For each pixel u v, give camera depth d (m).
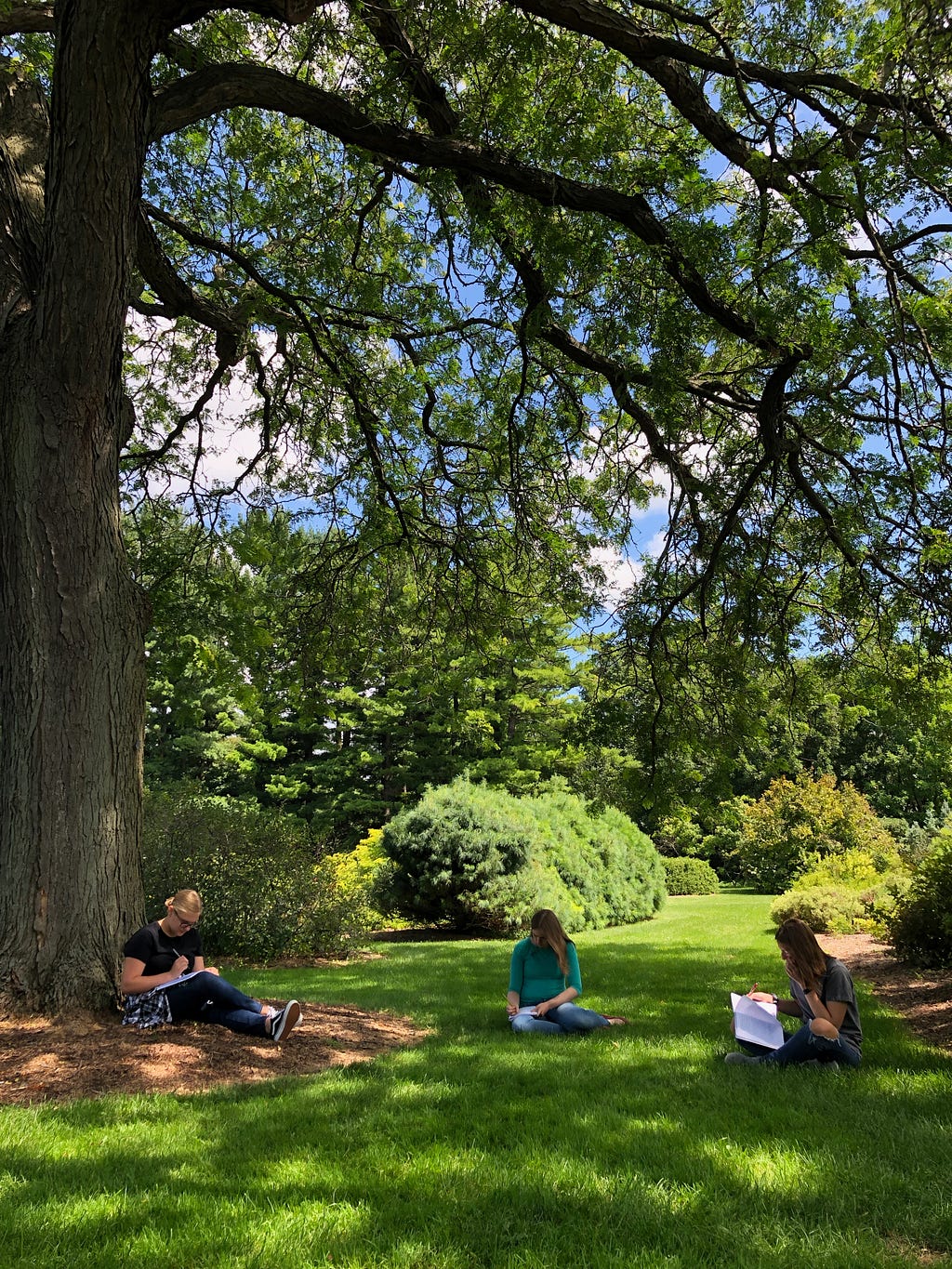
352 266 9.54
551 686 30.45
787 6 7.10
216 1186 3.06
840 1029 5.09
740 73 6.28
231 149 9.04
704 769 9.55
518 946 6.72
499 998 8.14
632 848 23.06
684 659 9.40
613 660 9.66
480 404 10.59
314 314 9.48
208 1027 5.55
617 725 9.52
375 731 32.84
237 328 8.88
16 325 6.02
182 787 13.15
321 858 13.32
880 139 6.00
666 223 6.80
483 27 6.94
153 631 9.55
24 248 6.35
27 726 5.62
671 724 9.47
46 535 5.80
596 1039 5.98
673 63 6.37
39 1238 2.61
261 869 12.13
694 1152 3.41
